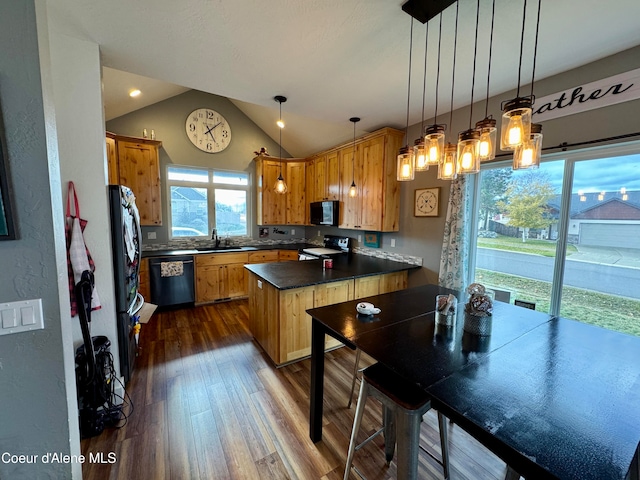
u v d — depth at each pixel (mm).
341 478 1462
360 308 1678
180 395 2109
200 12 1505
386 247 3686
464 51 1860
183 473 1471
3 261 929
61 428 1056
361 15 1523
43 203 972
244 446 1651
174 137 4371
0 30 878
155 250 4293
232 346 2918
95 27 1639
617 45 1746
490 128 1387
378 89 2420
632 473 989
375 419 1901
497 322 1577
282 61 1989
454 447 1679
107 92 3260
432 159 1611
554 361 1156
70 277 1778
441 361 1146
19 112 917
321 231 5156
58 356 1031
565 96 2062
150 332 3242
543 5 1419
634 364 1141
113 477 1439
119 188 2031
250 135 5055
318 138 4598
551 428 789
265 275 2725
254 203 5188
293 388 2227
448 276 2801
